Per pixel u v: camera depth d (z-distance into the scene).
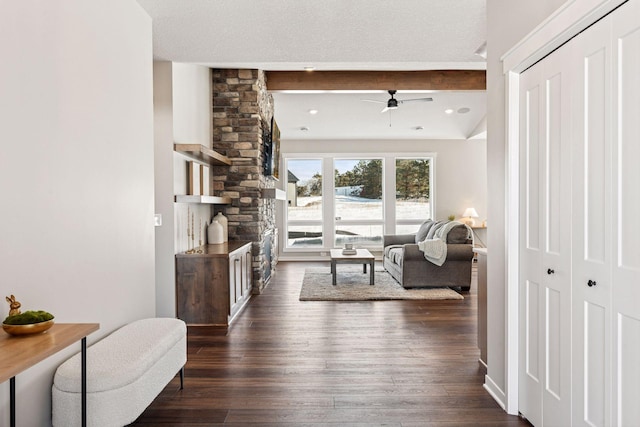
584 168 1.88
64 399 1.88
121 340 2.30
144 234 2.94
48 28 1.91
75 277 2.12
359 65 5.63
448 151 9.55
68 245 2.06
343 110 8.19
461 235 6.17
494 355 2.72
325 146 9.52
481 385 2.90
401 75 6.83
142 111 2.90
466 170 9.56
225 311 4.40
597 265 1.81
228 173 5.88
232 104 5.88
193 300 4.41
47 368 1.95
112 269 2.49
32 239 1.81
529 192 2.35
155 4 2.84
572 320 1.98
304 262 9.20
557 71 2.07
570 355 1.99
